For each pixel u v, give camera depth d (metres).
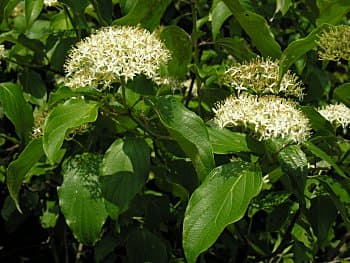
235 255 0.57
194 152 0.43
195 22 0.55
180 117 0.43
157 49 0.45
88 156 0.49
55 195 0.63
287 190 0.50
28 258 0.69
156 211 0.53
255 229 0.66
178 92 0.62
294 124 0.45
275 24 0.65
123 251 0.60
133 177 0.45
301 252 0.55
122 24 0.50
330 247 0.67
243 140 0.47
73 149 0.56
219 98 0.55
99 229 0.47
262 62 0.49
